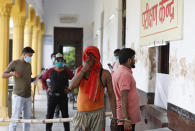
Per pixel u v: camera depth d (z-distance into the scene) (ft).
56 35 70.23
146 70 22.35
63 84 20.76
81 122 11.35
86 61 11.35
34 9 47.70
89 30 71.15
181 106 15.20
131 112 11.77
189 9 14.19
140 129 19.16
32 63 55.26
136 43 25.52
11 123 18.25
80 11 70.69
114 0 36.47
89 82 11.37
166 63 20.61
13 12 37.68
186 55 14.57
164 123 15.44
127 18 29.89
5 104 26.66
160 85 19.49
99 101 11.44
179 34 15.25
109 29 42.01
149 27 20.88
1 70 27.32
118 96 11.98
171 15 16.44
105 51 47.39
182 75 15.12
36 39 56.24
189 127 13.28
